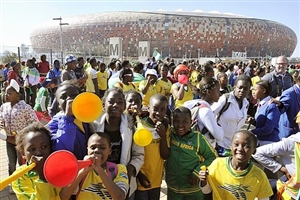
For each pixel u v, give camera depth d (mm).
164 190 4875
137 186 3135
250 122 4223
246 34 98000
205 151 3092
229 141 3760
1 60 20047
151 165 3082
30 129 2193
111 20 94312
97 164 1962
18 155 3721
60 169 1530
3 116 4078
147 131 2512
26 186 2215
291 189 2723
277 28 106500
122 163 2680
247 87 3697
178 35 93625
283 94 4430
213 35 95250
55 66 8812
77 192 2234
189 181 3047
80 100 1965
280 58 6898
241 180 2465
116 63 11156
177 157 3080
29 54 20766
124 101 2723
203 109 3396
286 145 2873
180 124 3021
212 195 2684
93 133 2428
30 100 11930
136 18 93062
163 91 6645
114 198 2078
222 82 6148
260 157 3033
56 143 2299
